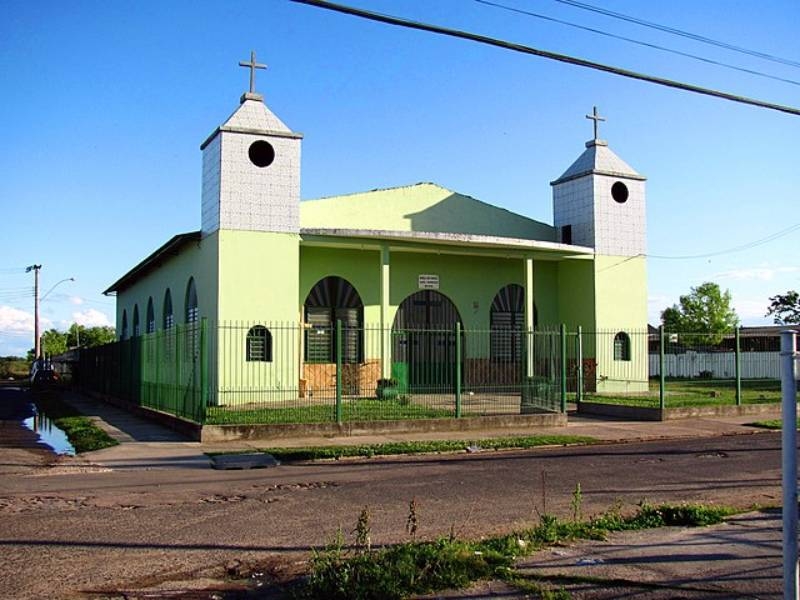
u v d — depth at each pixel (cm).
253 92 2398
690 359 3048
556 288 3105
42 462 1332
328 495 995
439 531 784
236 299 2291
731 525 791
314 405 2031
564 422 1866
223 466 1245
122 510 899
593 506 920
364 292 2717
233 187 2316
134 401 2439
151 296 3328
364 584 570
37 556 691
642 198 3044
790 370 410
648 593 572
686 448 1496
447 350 2847
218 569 654
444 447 1448
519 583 589
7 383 5616
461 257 2916
